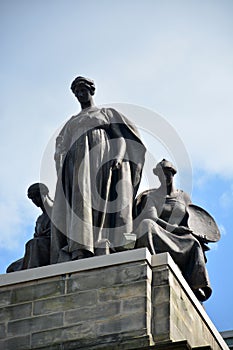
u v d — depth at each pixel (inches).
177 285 1627.7
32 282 1647.4
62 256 1674.5
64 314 1615.4
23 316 1628.9
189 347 1514.5
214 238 1729.8
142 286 1601.9
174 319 1593.3
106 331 1587.1
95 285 1620.3
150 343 1561.3
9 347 1611.7
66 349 1588.3
